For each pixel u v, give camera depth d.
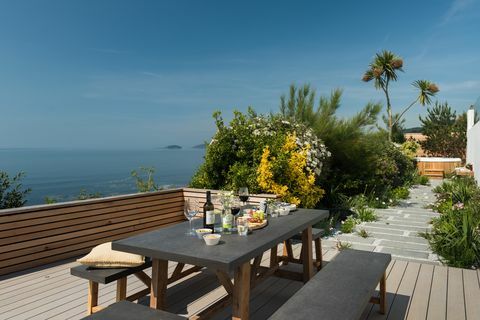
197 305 3.42
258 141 7.21
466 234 4.96
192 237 2.90
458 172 15.33
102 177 101.00
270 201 4.00
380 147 10.02
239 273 2.68
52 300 3.49
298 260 4.28
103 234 5.28
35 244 4.48
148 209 6.04
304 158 6.92
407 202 10.83
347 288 2.54
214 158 7.33
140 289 3.80
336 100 8.80
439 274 4.32
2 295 3.61
